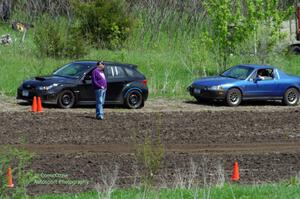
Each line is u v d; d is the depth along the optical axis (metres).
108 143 43.06
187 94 72.12
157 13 112.06
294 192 29.09
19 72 76.69
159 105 64.25
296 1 118.88
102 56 95.94
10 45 98.12
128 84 61.28
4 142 41.91
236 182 33.41
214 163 38.09
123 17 108.81
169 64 87.38
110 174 33.81
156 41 106.75
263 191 29.12
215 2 83.94
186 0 113.44
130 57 93.75
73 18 115.50
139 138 45.03
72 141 43.28
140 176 33.41
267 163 38.78
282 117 57.50
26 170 33.91
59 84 58.53
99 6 110.12
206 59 85.12
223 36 83.50
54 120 51.47
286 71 89.69
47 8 115.50
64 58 92.12
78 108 59.59
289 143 45.88
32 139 43.41
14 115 53.31
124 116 55.03
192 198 27.45
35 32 95.12
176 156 39.56
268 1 85.50
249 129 50.78
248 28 84.50
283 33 86.88
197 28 107.38
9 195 27.52
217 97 64.81
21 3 123.75
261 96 66.81
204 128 50.25
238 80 66.12
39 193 29.78
